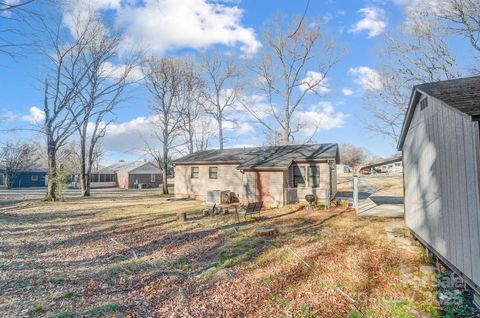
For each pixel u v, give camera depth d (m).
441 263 6.15
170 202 20.22
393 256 6.94
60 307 4.47
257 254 7.28
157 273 6.12
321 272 6.04
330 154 17.55
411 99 7.24
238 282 5.61
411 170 8.04
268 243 8.29
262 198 16.91
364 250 7.43
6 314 4.18
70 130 21.95
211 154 23.59
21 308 4.39
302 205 15.83
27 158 40.41
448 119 5.22
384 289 5.25
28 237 9.46
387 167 56.22
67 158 46.59
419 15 19.14
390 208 14.44
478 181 4.06
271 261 6.75
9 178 38.78
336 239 8.59
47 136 21.30
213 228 10.58
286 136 27.17
